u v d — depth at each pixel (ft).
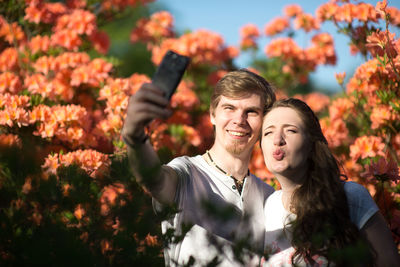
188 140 11.59
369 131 9.75
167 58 3.71
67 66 10.86
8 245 3.27
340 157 10.49
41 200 3.65
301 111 5.08
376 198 6.88
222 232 4.72
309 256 4.34
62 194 3.69
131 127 3.66
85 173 4.11
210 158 5.98
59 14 12.89
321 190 4.76
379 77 8.51
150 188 4.28
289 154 4.90
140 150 3.81
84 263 2.76
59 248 2.80
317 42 15.80
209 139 6.91
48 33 12.97
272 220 5.27
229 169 5.86
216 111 6.03
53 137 8.73
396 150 9.24
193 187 5.30
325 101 17.07
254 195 5.87
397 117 8.51
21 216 3.54
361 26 9.08
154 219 3.38
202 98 15.28
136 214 3.37
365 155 8.68
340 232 4.36
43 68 10.78
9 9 12.03
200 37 15.48
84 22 12.39
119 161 4.58
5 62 11.58
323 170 4.91
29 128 8.43
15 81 9.77
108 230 3.34
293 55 15.76
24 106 8.62
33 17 12.10
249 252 3.29
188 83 15.43
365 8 8.89
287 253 4.73
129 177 4.34
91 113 10.73
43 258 2.72
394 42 7.42
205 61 15.65
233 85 5.78
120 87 10.19
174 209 3.44
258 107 5.82
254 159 11.29
